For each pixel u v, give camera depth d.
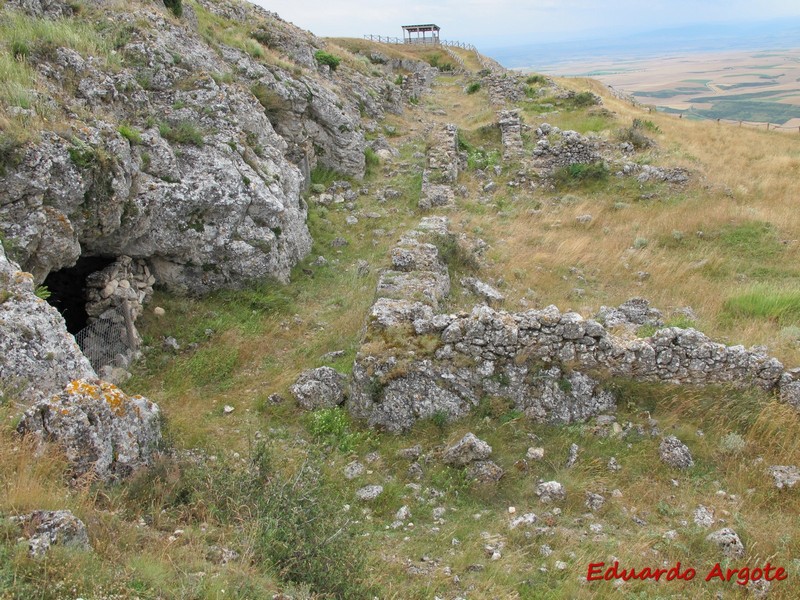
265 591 4.79
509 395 8.66
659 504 7.14
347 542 5.64
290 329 11.83
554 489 7.26
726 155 23.33
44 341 7.14
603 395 8.62
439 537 6.64
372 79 29.92
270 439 8.27
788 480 7.30
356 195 19.12
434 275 12.07
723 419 8.35
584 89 34.47
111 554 4.82
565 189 21.22
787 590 5.83
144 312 11.20
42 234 9.01
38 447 5.70
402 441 8.41
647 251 16.39
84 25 13.80
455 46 61.25
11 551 4.21
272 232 13.21
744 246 16.45
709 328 11.80
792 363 9.45
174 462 6.81
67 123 9.88
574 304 13.40
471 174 22.17
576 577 5.97
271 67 19.38
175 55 14.34
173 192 11.47
